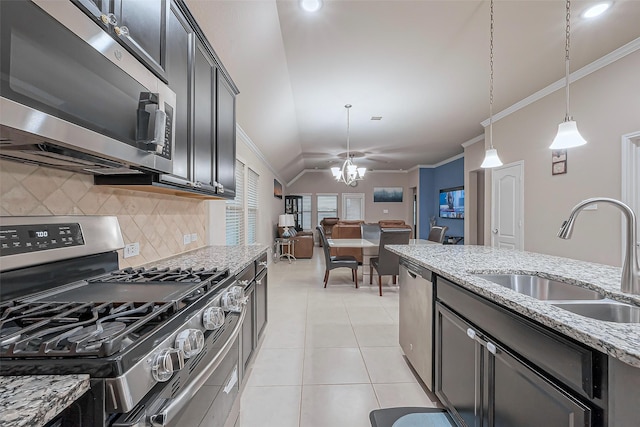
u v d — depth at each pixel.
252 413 1.73
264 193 6.31
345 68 3.09
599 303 1.13
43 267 1.03
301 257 7.65
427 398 1.86
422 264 1.83
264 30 2.34
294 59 2.91
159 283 1.17
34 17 0.64
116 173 1.25
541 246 3.69
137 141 1.00
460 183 7.71
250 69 2.73
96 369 0.57
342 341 2.67
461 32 2.47
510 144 4.24
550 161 3.55
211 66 1.90
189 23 1.56
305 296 4.11
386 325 3.05
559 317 0.85
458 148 6.97
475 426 1.30
